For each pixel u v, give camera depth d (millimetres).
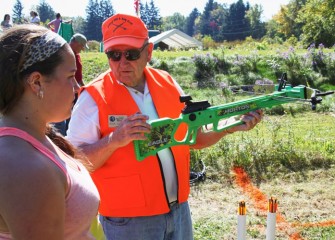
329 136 8391
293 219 5027
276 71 16266
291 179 6344
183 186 2572
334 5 40719
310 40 42781
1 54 1400
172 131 2297
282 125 9336
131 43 2348
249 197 5715
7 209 1284
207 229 4762
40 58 1411
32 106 1469
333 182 6219
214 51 20719
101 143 2234
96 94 2402
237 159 6707
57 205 1362
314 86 15906
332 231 4715
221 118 2406
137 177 2377
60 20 12922
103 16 105312
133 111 2420
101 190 2439
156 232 2473
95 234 1866
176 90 2688
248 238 4574
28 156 1348
